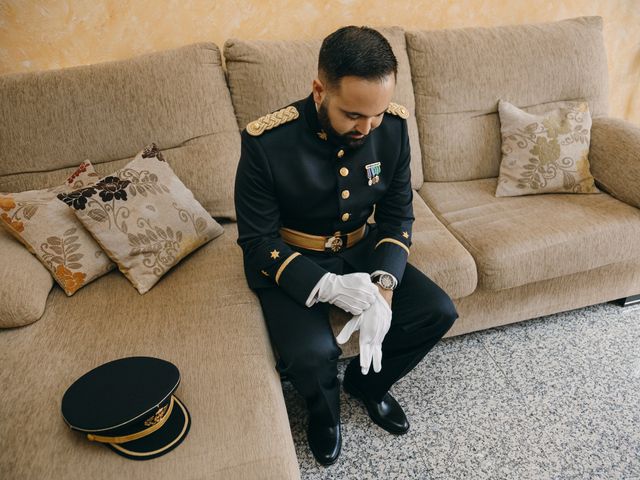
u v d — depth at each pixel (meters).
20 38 1.57
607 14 2.08
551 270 1.41
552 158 1.63
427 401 1.40
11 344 1.09
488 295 1.48
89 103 1.42
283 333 1.09
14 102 1.38
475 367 1.50
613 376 1.46
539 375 1.47
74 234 1.28
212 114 1.52
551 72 1.75
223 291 1.24
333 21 1.80
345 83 0.85
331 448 1.22
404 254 1.19
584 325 1.66
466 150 1.75
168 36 1.68
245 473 0.83
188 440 0.87
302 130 1.07
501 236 1.42
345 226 1.20
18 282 1.14
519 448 1.26
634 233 1.45
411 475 1.20
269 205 1.12
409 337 1.19
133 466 0.83
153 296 1.24
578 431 1.30
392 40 1.67
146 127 1.47
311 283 1.08
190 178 1.50
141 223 1.29
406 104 1.70
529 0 1.96
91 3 1.57
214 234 1.46
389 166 1.17
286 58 1.54
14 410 0.93
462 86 1.71
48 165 1.42
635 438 1.28
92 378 0.90
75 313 1.19
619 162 1.59
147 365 0.93
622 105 2.36
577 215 1.50
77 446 0.86
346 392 1.43
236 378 0.99
